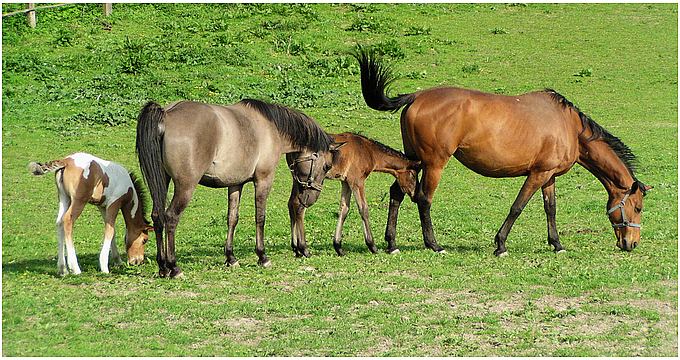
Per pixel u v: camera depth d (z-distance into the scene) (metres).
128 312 10.48
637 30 36.97
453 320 10.41
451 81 30.23
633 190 14.45
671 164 22.45
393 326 10.15
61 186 12.28
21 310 10.37
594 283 12.02
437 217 17.92
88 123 24.97
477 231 16.73
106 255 12.52
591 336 9.92
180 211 11.75
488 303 11.16
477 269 12.95
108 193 12.52
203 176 12.11
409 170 14.32
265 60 31.75
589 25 37.56
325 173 13.80
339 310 10.75
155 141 11.38
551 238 14.73
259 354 9.24
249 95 27.81
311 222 17.50
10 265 13.15
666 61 33.25
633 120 26.80
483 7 39.75
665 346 9.63
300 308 10.78
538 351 9.41
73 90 27.61
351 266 13.13
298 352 9.31
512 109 13.80
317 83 29.75
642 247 14.97
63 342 9.43
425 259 13.68
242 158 12.28
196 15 36.56
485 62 32.59
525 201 14.23
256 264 13.30
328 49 33.28
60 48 31.98
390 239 14.45
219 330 9.99
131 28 34.69
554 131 14.02
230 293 11.43
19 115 25.11
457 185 21.08
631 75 31.62
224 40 33.28
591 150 14.59
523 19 38.22
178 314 10.47
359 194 14.23
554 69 32.03
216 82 29.03
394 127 25.66
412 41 34.53
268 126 12.80
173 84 28.56
